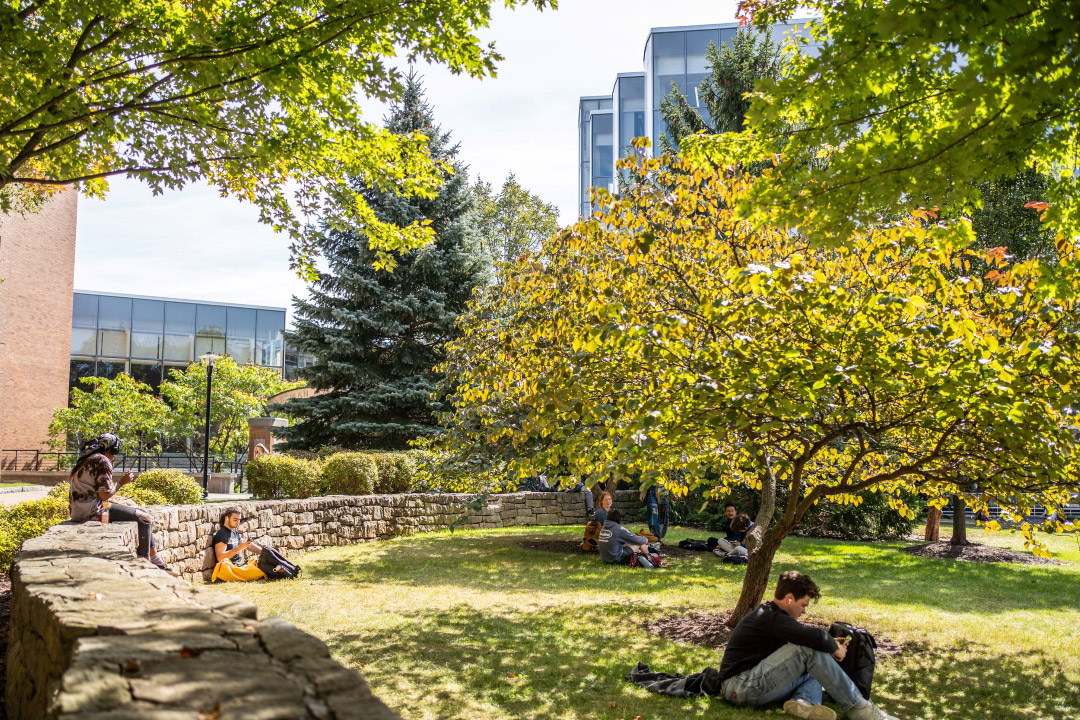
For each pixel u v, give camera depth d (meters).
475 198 26.28
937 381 4.66
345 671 2.29
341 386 24.64
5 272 30.41
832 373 4.80
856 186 4.25
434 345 24.39
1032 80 3.37
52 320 32.50
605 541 12.23
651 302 6.48
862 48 3.83
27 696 3.40
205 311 44.22
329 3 6.42
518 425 7.16
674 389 5.29
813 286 5.02
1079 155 4.34
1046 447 4.83
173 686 2.06
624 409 5.52
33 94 6.70
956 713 5.30
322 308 24.33
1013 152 4.14
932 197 4.26
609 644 6.80
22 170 9.38
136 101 6.95
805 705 4.88
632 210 7.12
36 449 31.58
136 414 30.30
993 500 6.53
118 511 7.81
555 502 19.22
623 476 6.11
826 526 17.45
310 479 14.95
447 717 4.80
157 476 12.13
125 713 1.84
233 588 9.30
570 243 7.41
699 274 6.65
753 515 17.95
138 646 2.45
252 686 2.10
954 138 4.02
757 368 5.01
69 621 2.81
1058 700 5.58
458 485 11.48
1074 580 11.29
